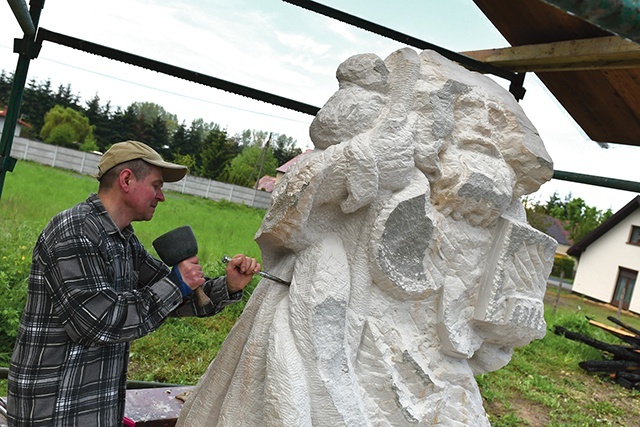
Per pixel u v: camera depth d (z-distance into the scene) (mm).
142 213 1735
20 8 2254
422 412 1759
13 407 1589
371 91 1814
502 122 2031
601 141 3873
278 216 1712
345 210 1708
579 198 26422
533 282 2002
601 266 18500
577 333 7836
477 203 1866
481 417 1941
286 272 1772
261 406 1634
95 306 1514
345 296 1677
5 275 4418
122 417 1803
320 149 1834
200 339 4891
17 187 9766
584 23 2846
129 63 2945
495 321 1918
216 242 8711
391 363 1747
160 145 19406
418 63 1844
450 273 1868
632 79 3102
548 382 6051
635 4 573
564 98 3627
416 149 1792
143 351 4547
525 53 3191
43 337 1564
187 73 3049
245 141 20281
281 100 3301
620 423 5289
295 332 1615
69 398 1583
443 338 1862
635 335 8328
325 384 1575
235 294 1870
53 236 1564
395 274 1740
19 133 18594
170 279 1638
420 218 1756
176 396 2670
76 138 18766
